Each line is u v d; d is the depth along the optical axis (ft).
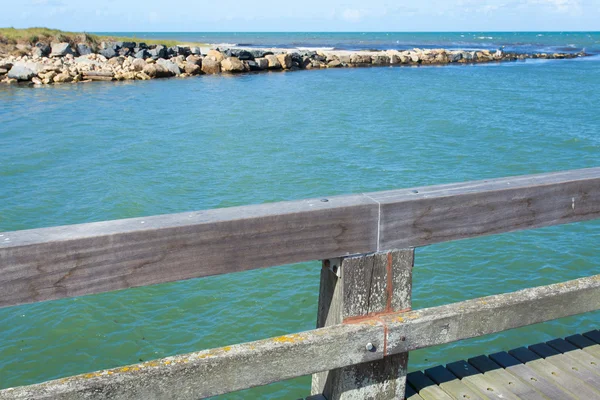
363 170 52.75
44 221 38.65
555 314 8.75
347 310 7.67
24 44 141.49
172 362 6.59
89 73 128.57
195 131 71.97
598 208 8.84
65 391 6.12
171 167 53.31
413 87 121.60
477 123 77.46
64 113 85.20
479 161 56.70
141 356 23.41
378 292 7.77
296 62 167.12
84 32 159.12
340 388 7.95
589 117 81.82
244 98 103.19
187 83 126.31
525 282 29.60
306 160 56.18
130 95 105.81
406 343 7.80
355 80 135.85
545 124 76.23
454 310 8.05
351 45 351.05
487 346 23.59
